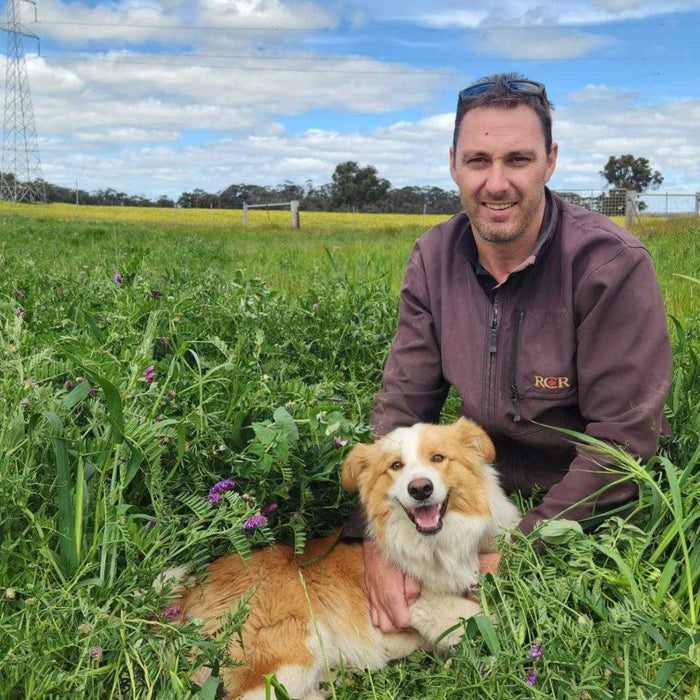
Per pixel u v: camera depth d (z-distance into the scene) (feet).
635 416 10.22
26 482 8.71
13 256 33.09
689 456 11.54
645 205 90.74
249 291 19.74
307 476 10.86
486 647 9.01
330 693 10.03
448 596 10.68
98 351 11.89
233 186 271.69
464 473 10.68
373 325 18.80
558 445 11.41
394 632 10.73
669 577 8.59
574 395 10.96
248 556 9.09
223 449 10.61
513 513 11.45
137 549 8.66
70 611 7.65
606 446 9.78
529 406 11.13
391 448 10.80
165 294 18.66
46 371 11.10
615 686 7.91
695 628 8.27
